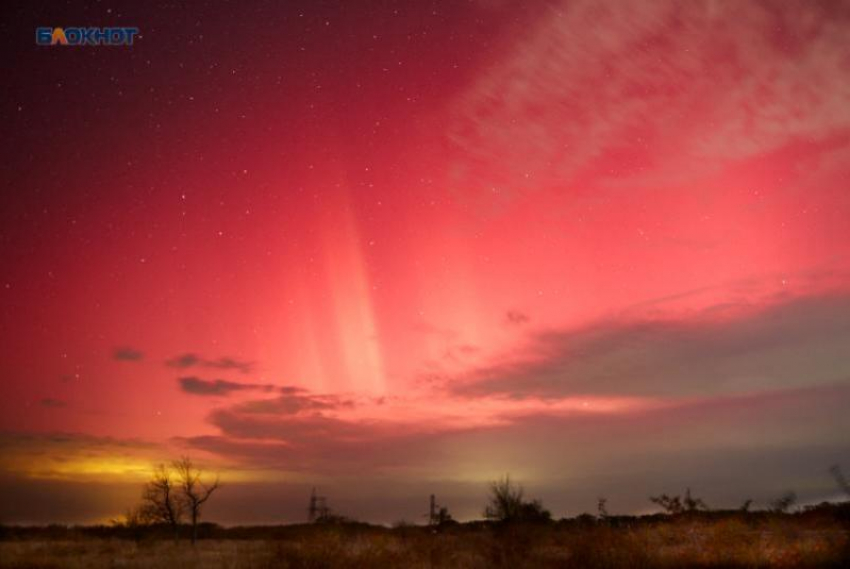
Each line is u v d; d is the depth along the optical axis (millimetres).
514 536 26156
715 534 24234
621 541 22625
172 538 42562
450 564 22703
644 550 21531
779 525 25719
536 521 31250
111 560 25188
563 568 21406
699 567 19625
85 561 24797
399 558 23000
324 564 21953
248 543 36344
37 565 23281
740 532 24203
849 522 25500
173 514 37031
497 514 31672
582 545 22516
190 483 37531
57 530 43719
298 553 22484
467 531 37000
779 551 20219
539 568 21609
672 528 27672
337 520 44750
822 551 19859
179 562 24203
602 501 33750
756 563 19469
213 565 23281
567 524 29250
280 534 42156
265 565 22094
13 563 23516
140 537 41969
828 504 28391
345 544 23844
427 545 25672
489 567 22328
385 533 34875
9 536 39969
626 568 20391
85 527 44719
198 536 45969
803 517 28000
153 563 24234
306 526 47031
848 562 18859
